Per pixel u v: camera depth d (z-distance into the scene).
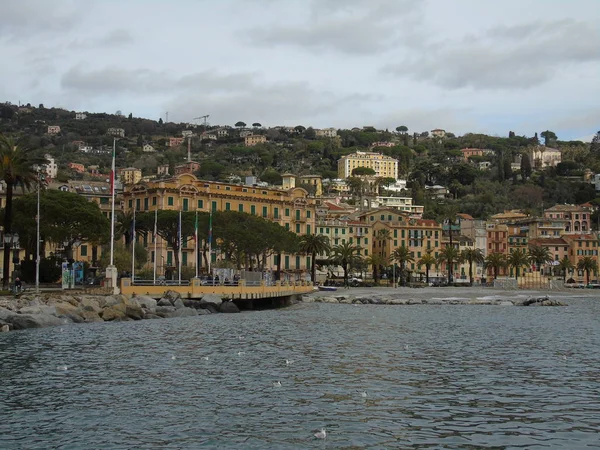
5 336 69.06
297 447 31.75
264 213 197.00
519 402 40.94
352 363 54.34
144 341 66.44
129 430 34.31
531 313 120.00
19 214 120.50
